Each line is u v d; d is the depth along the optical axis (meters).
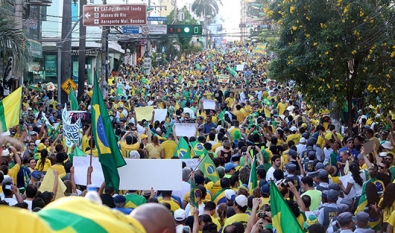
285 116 22.88
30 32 38.09
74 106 20.02
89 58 57.56
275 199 7.08
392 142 14.38
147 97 35.94
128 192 10.51
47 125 18.41
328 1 17.28
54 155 12.13
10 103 11.70
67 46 31.91
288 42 18.09
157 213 1.91
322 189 9.84
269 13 18.69
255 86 42.53
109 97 34.53
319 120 20.94
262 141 16.69
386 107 16.83
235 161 12.70
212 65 78.38
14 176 10.88
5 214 1.52
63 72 31.95
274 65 18.25
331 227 7.87
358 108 22.38
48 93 35.66
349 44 17.06
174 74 66.19
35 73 50.81
